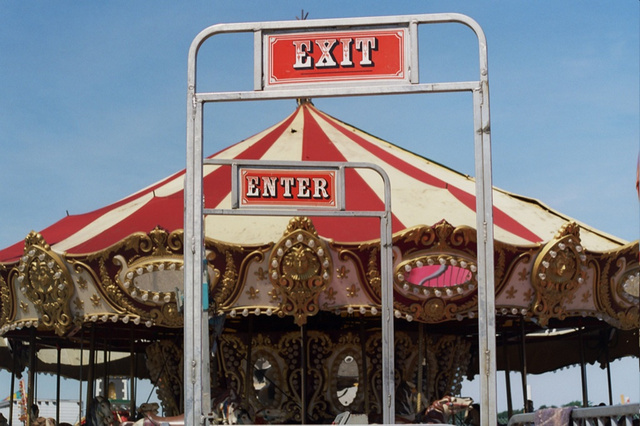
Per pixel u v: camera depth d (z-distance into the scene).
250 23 7.23
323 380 16.33
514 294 14.80
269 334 16.52
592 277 15.20
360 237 14.77
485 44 7.03
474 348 20.91
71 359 24.61
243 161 8.27
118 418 16.77
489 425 6.60
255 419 16.02
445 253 14.23
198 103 7.17
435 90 7.04
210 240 14.18
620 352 19.98
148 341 20.89
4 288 16.11
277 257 14.08
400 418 14.61
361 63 7.15
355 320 17.56
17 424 25.86
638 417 5.40
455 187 17.88
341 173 8.42
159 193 18.16
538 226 16.83
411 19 7.11
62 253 14.79
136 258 14.56
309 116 20.33
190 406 6.85
